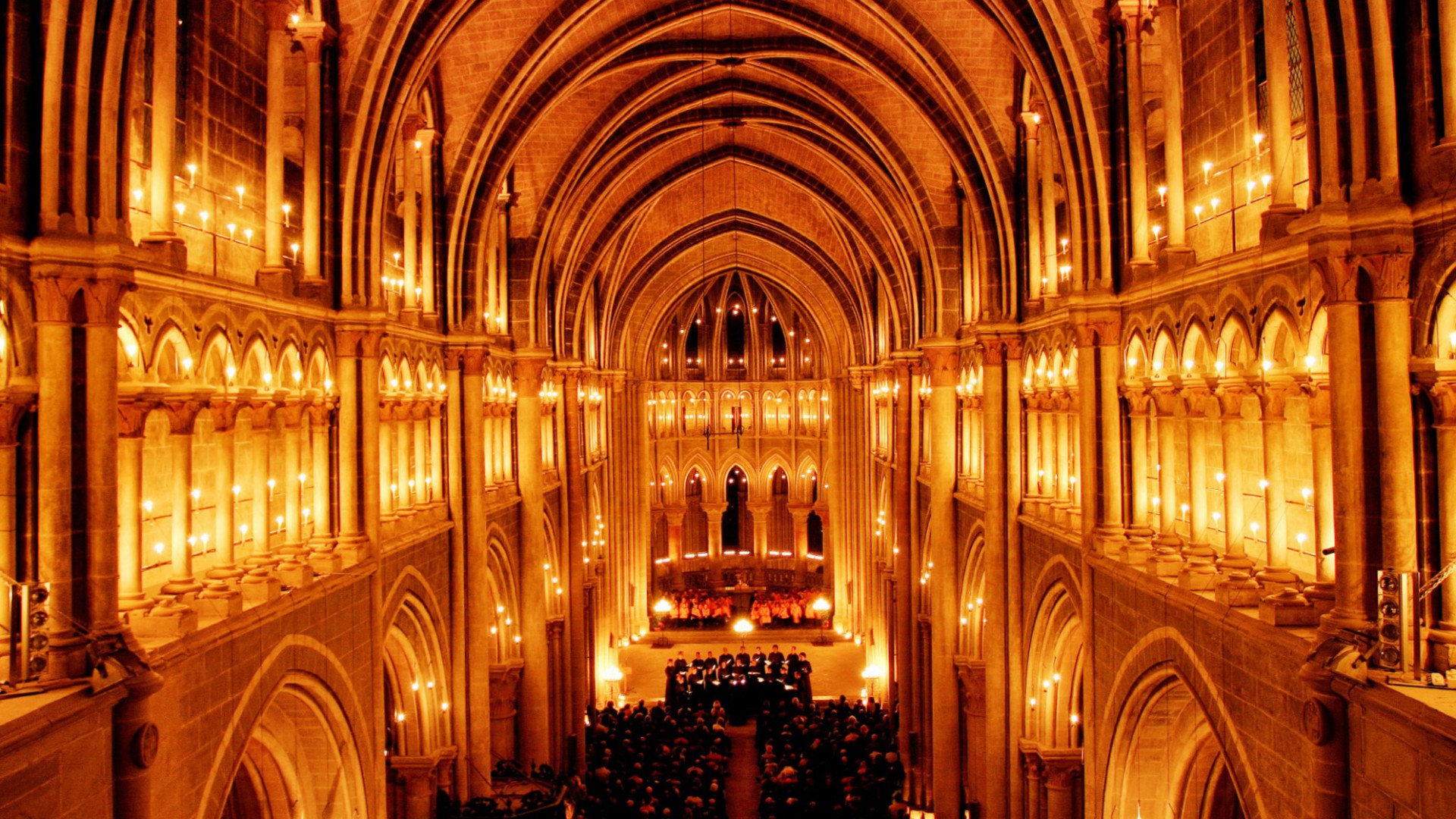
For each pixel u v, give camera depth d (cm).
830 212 4178
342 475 1909
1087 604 1919
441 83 2481
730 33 2920
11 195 1090
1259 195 1466
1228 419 1470
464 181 2550
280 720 1705
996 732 2577
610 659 4828
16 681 1050
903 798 3341
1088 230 1880
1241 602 1345
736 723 4584
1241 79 1520
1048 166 2280
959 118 2556
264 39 1802
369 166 1930
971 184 2639
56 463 1114
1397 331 1051
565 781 2694
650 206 4362
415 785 2366
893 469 4153
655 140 3588
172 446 1395
